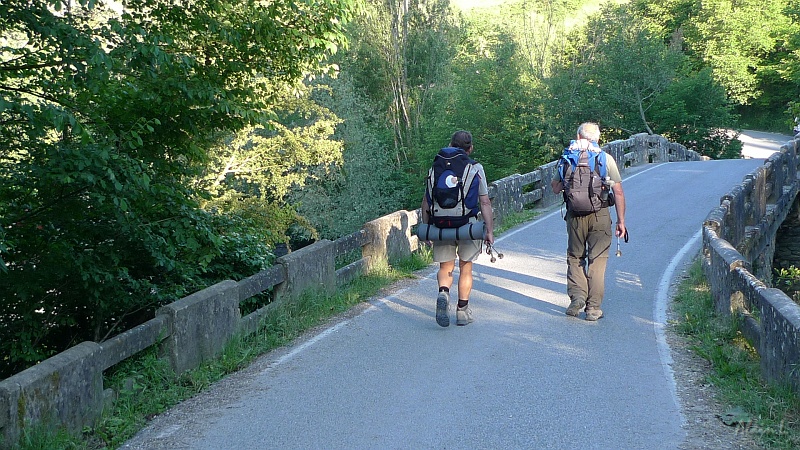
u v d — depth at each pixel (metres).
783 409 5.00
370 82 36.47
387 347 6.95
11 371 8.70
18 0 6.94
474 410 5.34
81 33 7.35
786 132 53.38
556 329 7.29
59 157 7.20
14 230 7.85
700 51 51.66
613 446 4.70
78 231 8.20
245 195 17.08
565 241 12.12
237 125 9.39
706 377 5.83
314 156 18.95
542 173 16.38
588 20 39.41
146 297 9.18
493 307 8.22
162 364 6.21
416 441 4.87
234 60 9.33
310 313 8.04
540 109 32.53
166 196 8.52
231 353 6.84
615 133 39.53
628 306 8.06
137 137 7.71
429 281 9.70
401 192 33.56
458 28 39.75
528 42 37.47
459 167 7.05
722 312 7.10
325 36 9.26
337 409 5.50
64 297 8.71
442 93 36.28
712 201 15.04
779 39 52.25
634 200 15.84
